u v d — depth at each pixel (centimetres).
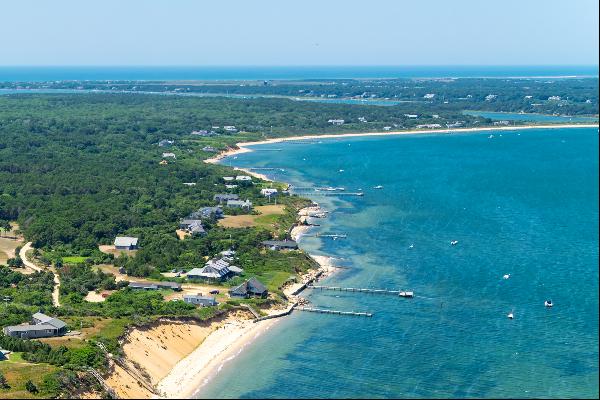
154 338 16125
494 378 14650
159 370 15188
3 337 15038
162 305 17600
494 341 16338
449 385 14412
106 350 14900
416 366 15225
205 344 16512
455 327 17150
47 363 14238
